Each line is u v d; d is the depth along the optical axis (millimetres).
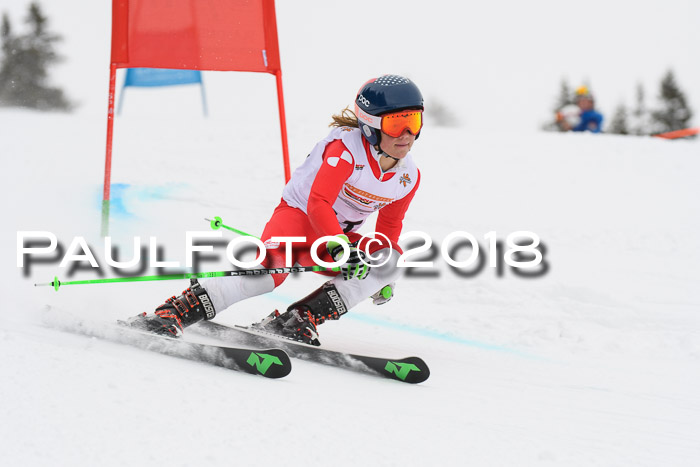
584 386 11250
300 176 12156
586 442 8562
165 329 10891
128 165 29594
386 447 7586
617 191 30875
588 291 17438
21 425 7082
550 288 17797
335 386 9875
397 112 10945
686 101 131250
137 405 7863
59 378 8367
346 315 15211
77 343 10086
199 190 26141
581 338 14125
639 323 15531
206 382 8969
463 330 14484
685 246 23344
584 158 36531
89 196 24203
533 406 9984
